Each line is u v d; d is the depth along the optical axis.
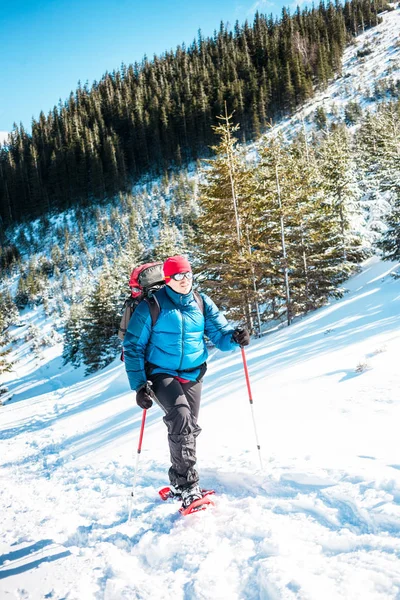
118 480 4.54
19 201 181.62
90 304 40.91
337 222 25.58
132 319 3.21
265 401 5.95
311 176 26.19
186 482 3.09
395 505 2.32
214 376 11.22
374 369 5.81
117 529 3.15
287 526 2.49
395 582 1.80
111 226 141.88
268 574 2.01
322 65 156.50
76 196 171.38
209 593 2.06
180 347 3.20
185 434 3.09
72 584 2.47
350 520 2.39
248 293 20.86
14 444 11.16
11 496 5.19
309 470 3.00
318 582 1.89
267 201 21.50
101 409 12.82
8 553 3.14
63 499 4.39
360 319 12.60
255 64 192.75
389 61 152.50
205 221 20.83
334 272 22.61
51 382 56.09
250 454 3.76
